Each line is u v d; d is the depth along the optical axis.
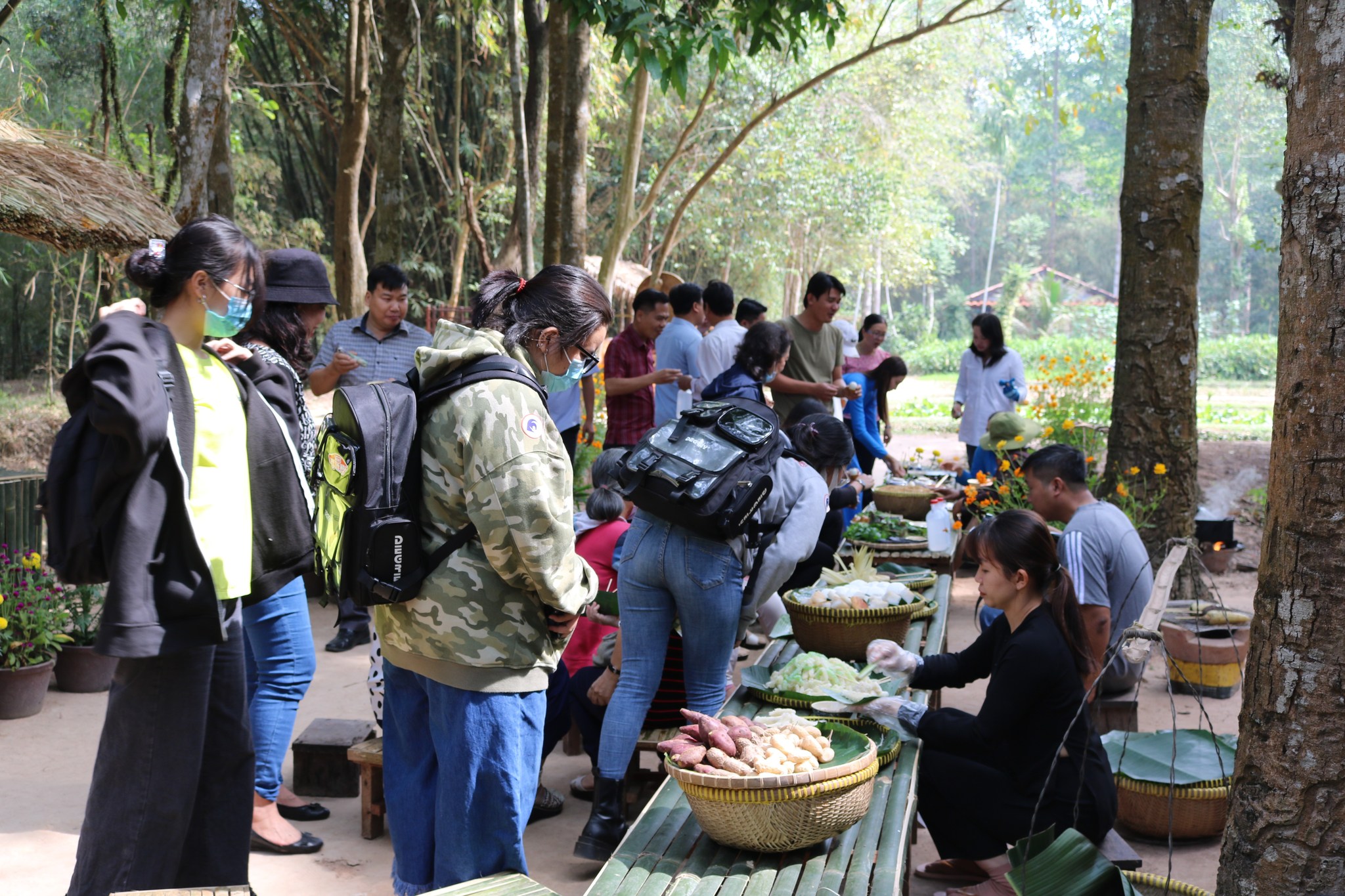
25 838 3.50
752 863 2.48
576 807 3.93
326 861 3.42
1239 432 16.75
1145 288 6.01
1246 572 7.71
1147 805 3.57
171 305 2.57
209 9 5.06
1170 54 5.84
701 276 30.77
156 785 2.48
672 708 3.73
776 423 3.34
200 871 2.67
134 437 2.23
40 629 4.82
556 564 2.28
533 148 10.62
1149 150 5.96
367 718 4.70
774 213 25.31
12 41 11.01
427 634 2.32
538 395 2.32
